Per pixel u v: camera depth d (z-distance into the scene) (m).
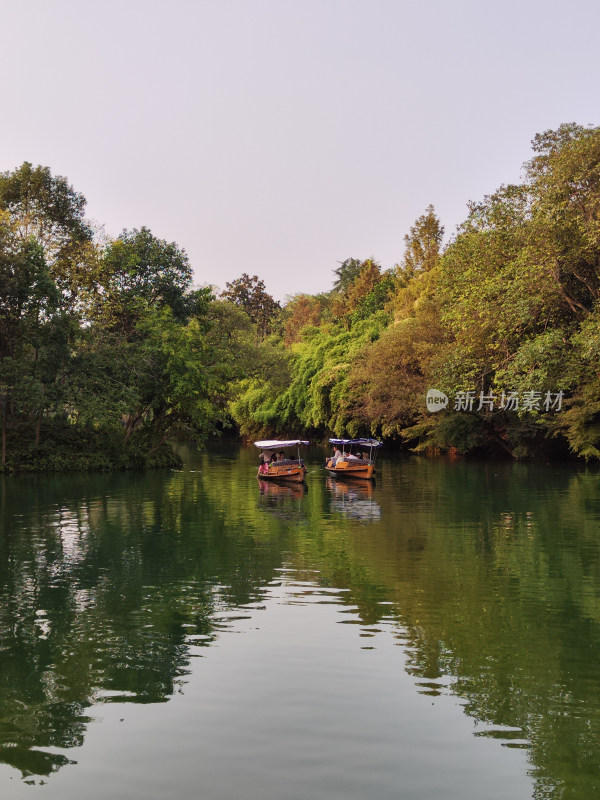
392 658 9.20
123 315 44.34
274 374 66.44
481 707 7.67
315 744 6.86
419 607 11.67
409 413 54.31
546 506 24.62
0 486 31.33
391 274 91.88
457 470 40.47
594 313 25.72
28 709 7.68
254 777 6.25
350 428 61.56
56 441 40.38
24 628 10.62
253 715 7.49
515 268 26.55
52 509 24.11
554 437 42.91
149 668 8.86
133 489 30.62
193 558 15.79
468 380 28.95
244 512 23.52
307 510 24.03
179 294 46.00
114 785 6.14
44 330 36.50
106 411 35.69
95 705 7.78
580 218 26.16
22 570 14.62
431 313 53.44
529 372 25.72
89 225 45.19
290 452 61.12
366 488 31.53
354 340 66.81
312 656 9.27
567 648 9.59
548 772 6.32
